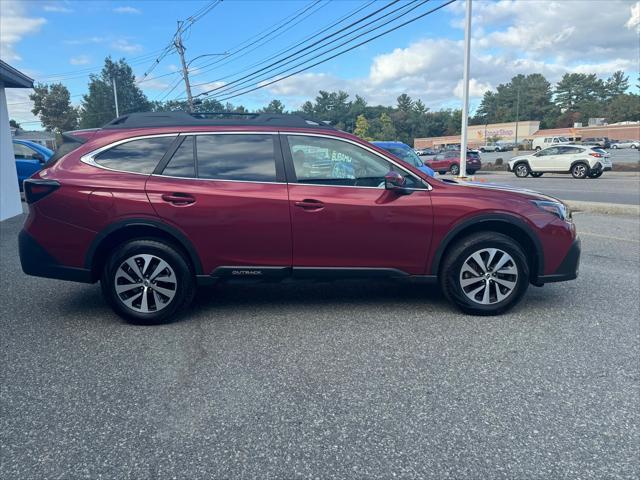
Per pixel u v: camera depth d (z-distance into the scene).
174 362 3.56
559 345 3.82
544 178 24.20
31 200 4.20
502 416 2.83
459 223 4.30
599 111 114.62
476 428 2.72
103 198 4.12
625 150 61.34
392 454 2.51
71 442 2.61
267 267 4.32
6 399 3.05
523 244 4.54
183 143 4.33
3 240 8.10
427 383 3.22
